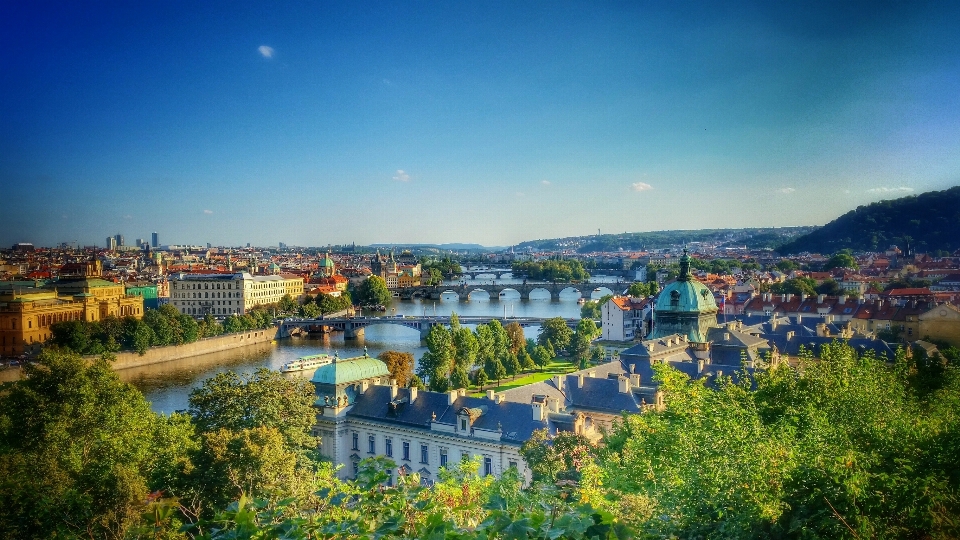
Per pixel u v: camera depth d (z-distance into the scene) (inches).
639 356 6604.3
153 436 4306.1
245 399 4584.2
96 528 2591.0
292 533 1128.2
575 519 1086.4
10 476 2800.2
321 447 5447.8
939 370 4232.3
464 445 4756.4
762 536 1669.5
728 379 2871.6
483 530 1101.7
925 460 1872.5
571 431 4436.5
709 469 1893.5
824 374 2721.5
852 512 1567.4
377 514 1289.4
